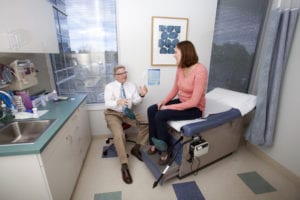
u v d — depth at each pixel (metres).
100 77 2.45
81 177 1.81
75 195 1.58
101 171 1.89
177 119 1.66
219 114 1.76
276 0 1.94
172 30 2.31
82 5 2.14
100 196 1.57
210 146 1.77
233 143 2.03
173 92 1.95
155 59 2.38
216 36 2.45
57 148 1.23
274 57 1.72
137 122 2.14
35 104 1.70
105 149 2.30
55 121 1.35
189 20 2.33
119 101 2.01
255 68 2.30
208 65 2.55
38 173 1.03
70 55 2.31
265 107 1.81
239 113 1.81
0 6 1.14
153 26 2.25
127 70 2.37
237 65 2.45
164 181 1.68
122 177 1.78
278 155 1.88
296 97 1.66
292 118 1.71
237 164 1.99
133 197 1.55
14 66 1.51
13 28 1.24
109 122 2.04
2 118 1.34
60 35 2.21
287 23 1.58
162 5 2.21
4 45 1.17
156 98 2.56
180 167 1.66
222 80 2.60
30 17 1.40
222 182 1.72
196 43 2.44
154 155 1.83
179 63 1.68
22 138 1.38
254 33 2.22
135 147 2.17
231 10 2.35
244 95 2.00
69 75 2.38
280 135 1.84
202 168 1.90
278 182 1.72
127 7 2.15
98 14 2.20
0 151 0.93
